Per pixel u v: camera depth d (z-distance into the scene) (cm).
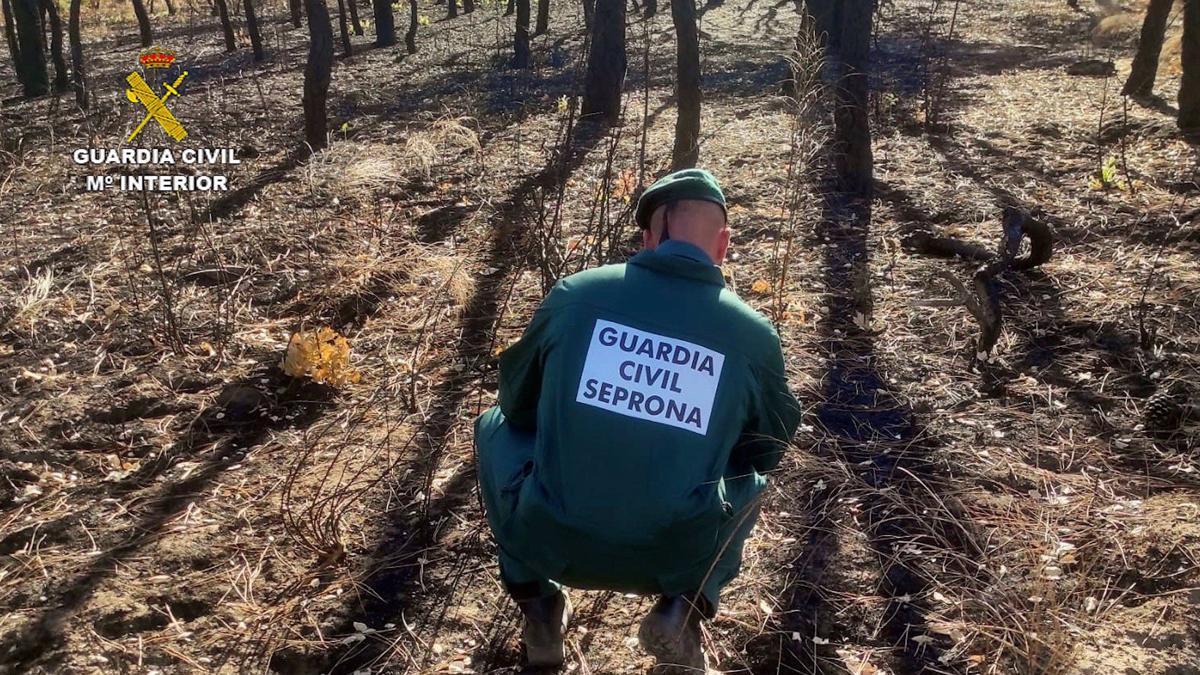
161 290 512
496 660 257
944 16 1830
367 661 257
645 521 202
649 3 1889
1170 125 770
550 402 213
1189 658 245
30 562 293
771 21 1838
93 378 413
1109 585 271
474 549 300
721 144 798
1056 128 802
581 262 477
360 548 301
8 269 559
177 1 2584
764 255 540
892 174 694
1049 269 491
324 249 576
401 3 2512
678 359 210
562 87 1166
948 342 426
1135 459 332
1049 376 391
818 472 330
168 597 278
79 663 253
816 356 420
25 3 1241
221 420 382
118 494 332
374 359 434
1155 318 427
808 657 256
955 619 264
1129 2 1658
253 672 253
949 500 312
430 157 714
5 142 860
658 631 212
